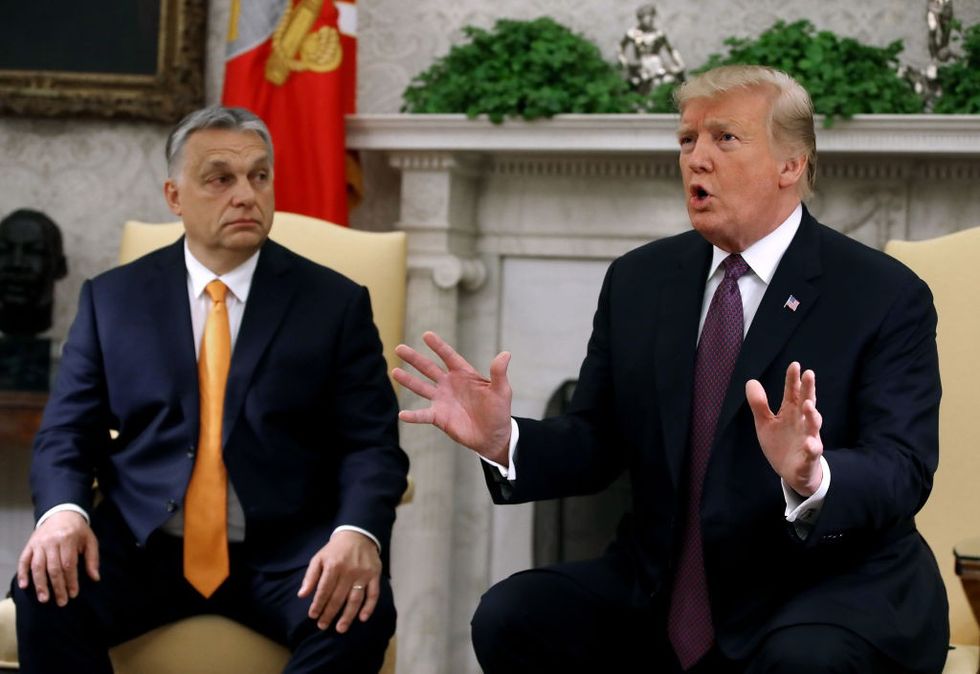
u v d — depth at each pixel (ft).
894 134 16.55
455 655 18.52
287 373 11.95
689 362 10.43
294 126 17.65
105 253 19.47
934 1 16.98
